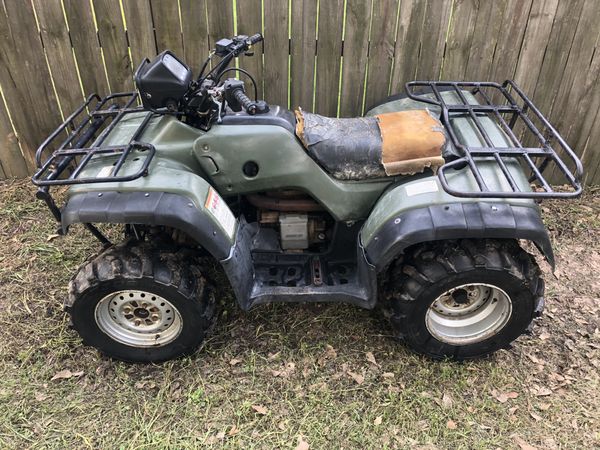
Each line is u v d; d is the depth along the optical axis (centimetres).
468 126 269
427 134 244
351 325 286
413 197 230
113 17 331
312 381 258
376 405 247
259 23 335
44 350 272
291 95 365
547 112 372
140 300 248
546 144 244
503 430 238
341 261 278
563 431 238
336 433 236
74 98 363
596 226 365
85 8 328
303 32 338
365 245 237
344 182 250
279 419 242
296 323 287
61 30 336
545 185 216
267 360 267
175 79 225
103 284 235
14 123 371
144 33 338
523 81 360
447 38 342
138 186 225
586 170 400
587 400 251
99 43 341
